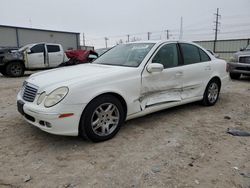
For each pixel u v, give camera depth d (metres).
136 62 3.97
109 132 3.52
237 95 6.71
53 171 2.70
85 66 4.18
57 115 3.00
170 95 4.34
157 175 2.62
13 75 11.82
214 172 2.70
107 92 3.37
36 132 3.77
